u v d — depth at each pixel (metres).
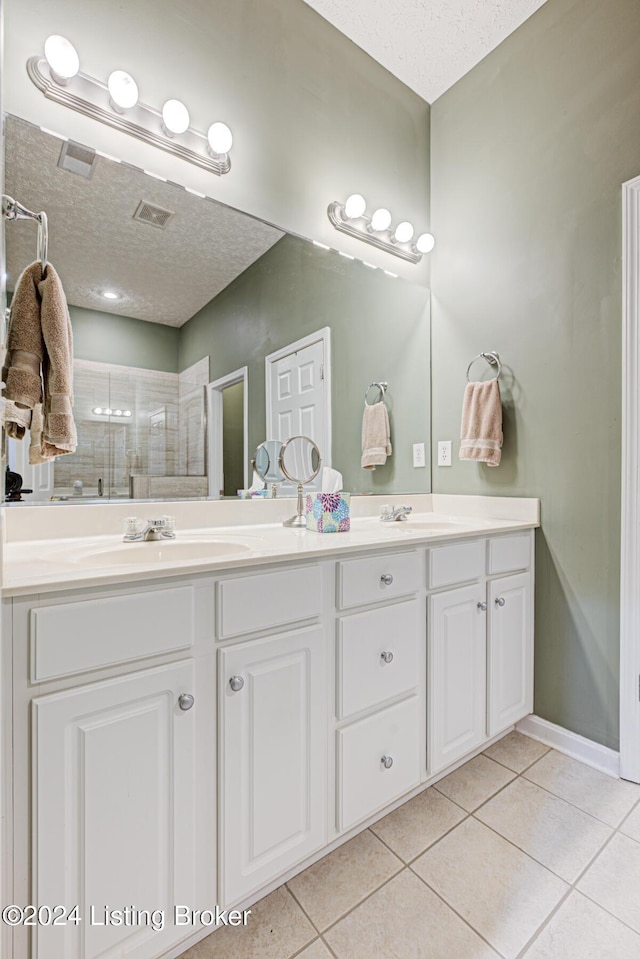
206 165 1.49
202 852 0.92
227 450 1.57
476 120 2.00
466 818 1.31
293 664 1.05
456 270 2.08
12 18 1.18
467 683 1.48
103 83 1.30
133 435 1.39
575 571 1.64
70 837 0.77
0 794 0.70
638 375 1.48
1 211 0.80
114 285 1.35
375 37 1.86
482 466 1.96
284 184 1.69
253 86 1.60
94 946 0.79
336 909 1.03
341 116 1.86
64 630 0.76
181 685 0.89
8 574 0.80
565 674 1.67
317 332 1.82
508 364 1.86
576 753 1.62
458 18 1.77
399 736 1.28
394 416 2.06
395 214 2.05
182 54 1.44
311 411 1.79
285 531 1.49
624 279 1.51
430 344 2.19
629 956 0.92
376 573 1.22
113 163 1.33
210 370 1.53
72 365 1.28
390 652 1.26
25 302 1.06
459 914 1.02
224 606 0.94
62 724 0.76
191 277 1.49
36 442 1.09
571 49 1.65
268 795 1.01
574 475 1.65
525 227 1.80
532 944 0.95
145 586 0.84
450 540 1.42
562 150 1.68
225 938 0.97
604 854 1.18
